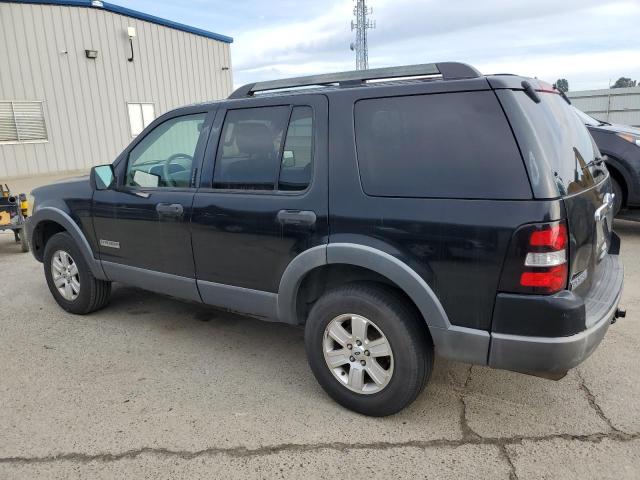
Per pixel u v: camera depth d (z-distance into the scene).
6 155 15.02
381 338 2.87
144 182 4.02
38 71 15.35
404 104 2.79
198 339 4.18
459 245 2.55
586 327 2.50
